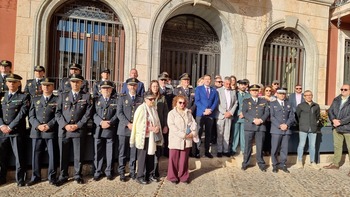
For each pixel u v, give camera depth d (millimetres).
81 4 8039
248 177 5551
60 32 7918
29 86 5688
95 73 8234
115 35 8375
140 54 8258
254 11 9422
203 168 5996
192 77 9805
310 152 6523
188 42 9781
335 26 10633
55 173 4840
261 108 5914
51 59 7840
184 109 5250
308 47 10266
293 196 4684
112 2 8055
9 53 7398
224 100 6367
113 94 5340
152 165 5109
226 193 4695
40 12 7477
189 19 9797
